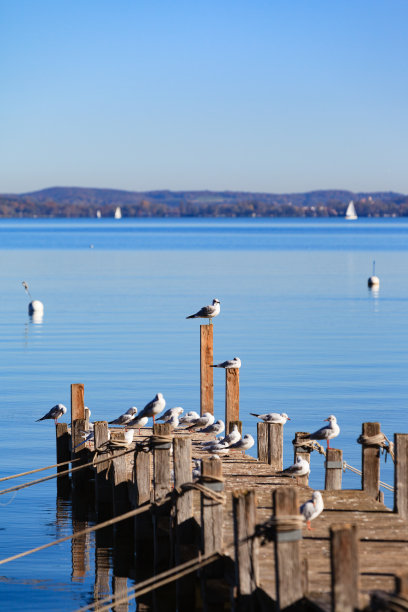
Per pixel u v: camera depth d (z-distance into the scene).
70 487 25.53
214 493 14.29
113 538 20.98
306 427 30.91
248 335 53.03
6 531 21.42
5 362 45.00
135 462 19.39
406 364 43.38
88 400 35.75
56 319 61.69
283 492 11.31
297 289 81.38
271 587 12.34
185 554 16.16
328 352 47.03
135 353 47.22
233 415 26.69
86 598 17.64
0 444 29.06
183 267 109.44
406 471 16.34
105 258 129.62
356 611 9.84
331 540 9.91
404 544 14.40
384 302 71.31
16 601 17.27
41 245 175.12
